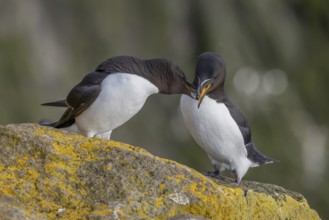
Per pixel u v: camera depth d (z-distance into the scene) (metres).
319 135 20.09
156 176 5.71
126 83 6.96
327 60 20.86
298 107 20.08
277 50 20.17
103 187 5.59
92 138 6.21
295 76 20.30
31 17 18.39
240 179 7.77
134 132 18.34
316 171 19.22
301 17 21.12
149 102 18.83
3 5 18.20
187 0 19.78
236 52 19.55
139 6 19.44
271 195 6.71
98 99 7.01
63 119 7.44
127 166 5.78
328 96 20.64
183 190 5.64
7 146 5.96
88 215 5.25
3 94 17.47
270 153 18.98
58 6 18.75
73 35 18.77
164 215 5.44
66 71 18.41
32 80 17.97
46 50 18.34
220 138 7.62
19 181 5.57
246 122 7.96
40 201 5.43
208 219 5.51
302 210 6.83
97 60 18.84
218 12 19.73
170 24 19.58
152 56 19.34
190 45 19.67
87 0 18.81
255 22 20.08
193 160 18.69
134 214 5.36
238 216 5.83
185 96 7.64
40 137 6.04
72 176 5.70
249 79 19.44
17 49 17.94
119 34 19.12
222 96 7.69
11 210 4.98
